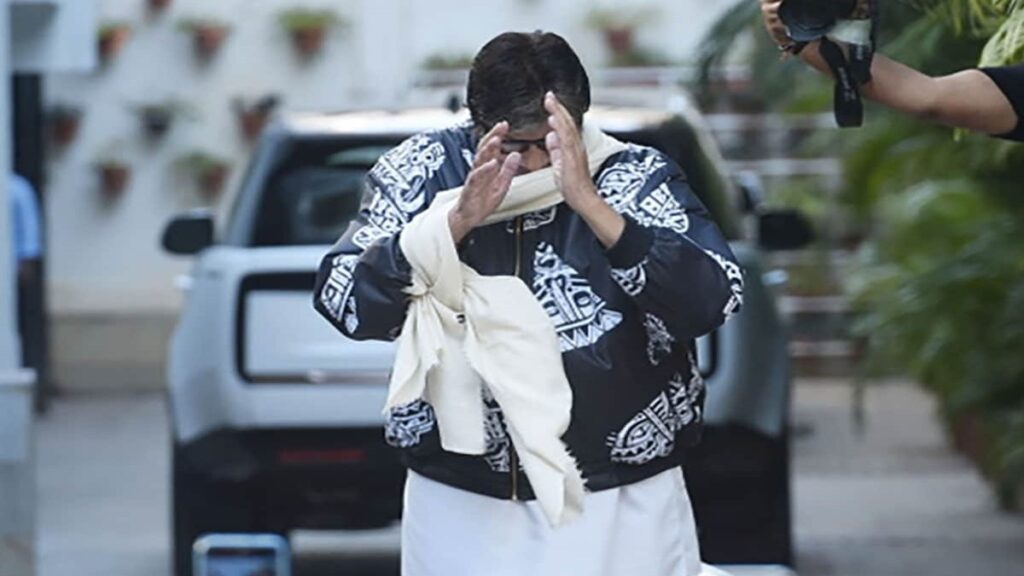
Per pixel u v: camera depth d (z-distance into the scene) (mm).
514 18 61781
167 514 41562
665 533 15836
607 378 15234
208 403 28922
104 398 59156
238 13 61844
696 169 29375
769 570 21062
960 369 39625
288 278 28672
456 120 30281
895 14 23594
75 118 61688
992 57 17188
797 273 58688
